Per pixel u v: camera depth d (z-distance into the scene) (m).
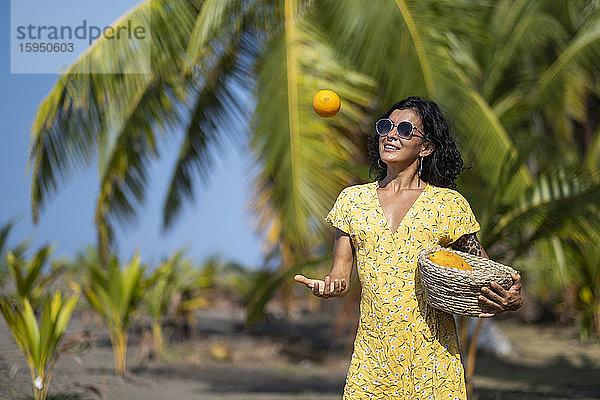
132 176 12.37
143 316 15.62
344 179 8.52
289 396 10.06
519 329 18.69
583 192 7.07
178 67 10.46
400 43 8.56
